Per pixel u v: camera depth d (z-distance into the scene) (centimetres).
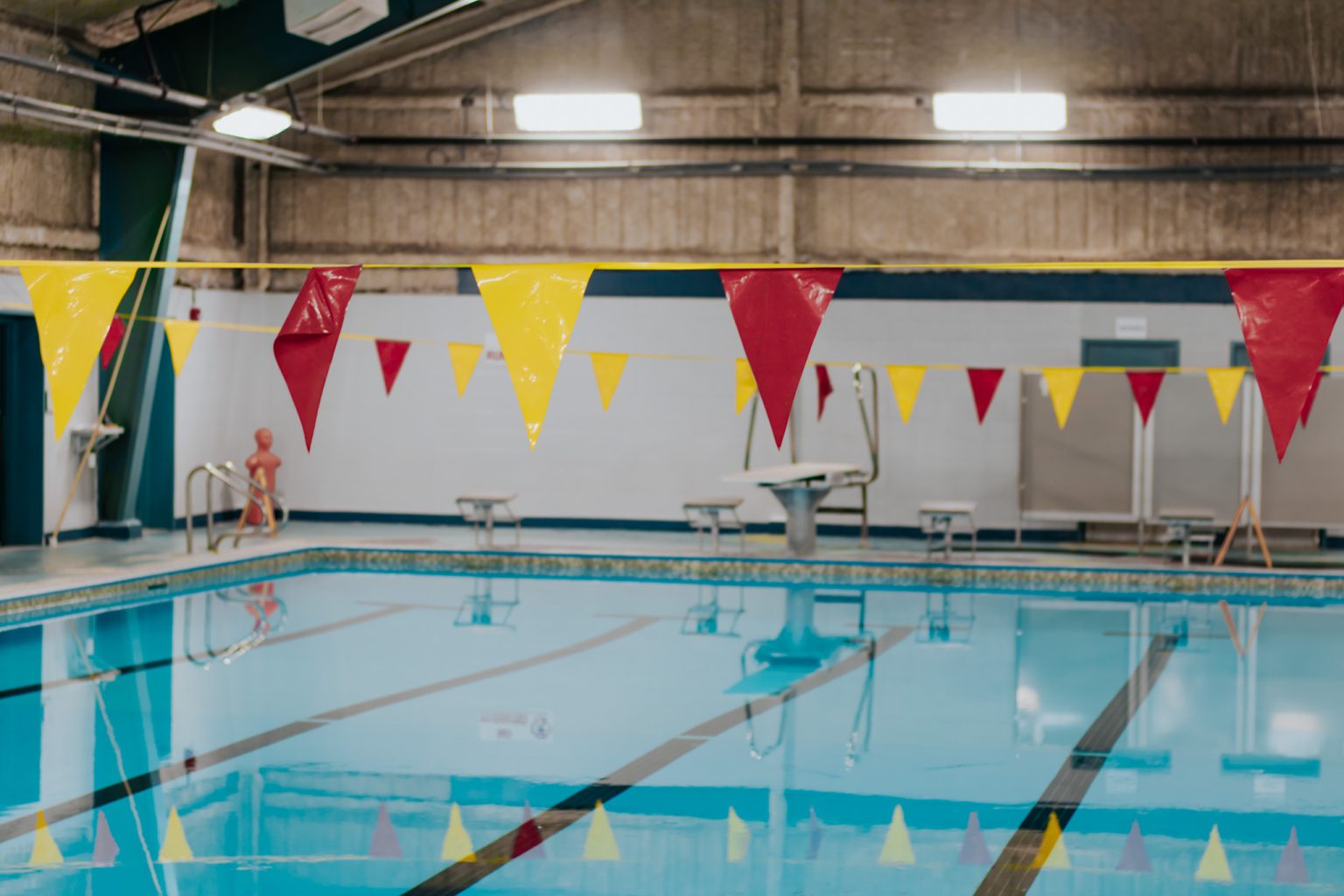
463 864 428
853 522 1280
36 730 596
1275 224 1230
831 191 1274
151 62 982
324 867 423
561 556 1108
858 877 418
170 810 480
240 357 1329
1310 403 1061
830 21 1265
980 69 1252
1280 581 1009
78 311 406
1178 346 1238
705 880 414
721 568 1089
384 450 1333
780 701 662
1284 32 1223
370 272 1325
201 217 1261
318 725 607
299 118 1163
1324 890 409
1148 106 1239
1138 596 1009
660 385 1296
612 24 1284
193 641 805
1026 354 1252
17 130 1027
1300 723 624
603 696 672
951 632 855
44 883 407
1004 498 1259
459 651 784
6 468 1104
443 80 1303
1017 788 518
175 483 1235
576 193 1303
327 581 1059
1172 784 524
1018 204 1255
